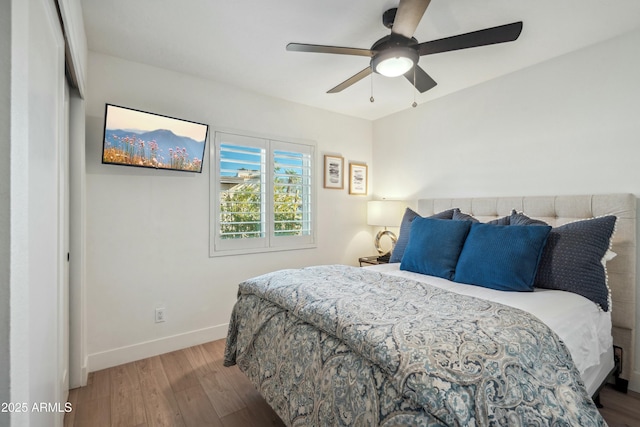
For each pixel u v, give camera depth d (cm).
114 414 179
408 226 273
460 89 297
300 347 138
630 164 201
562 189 231
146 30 201
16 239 64
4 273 61
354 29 200
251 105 301
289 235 329
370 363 106
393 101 330
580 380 105
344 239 374
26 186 70
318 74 265
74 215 204
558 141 233
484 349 97
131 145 226
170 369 230
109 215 232
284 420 138
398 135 364
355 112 366
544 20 188
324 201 357
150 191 249
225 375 223
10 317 62
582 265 175
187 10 181
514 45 217
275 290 169
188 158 254
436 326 110
